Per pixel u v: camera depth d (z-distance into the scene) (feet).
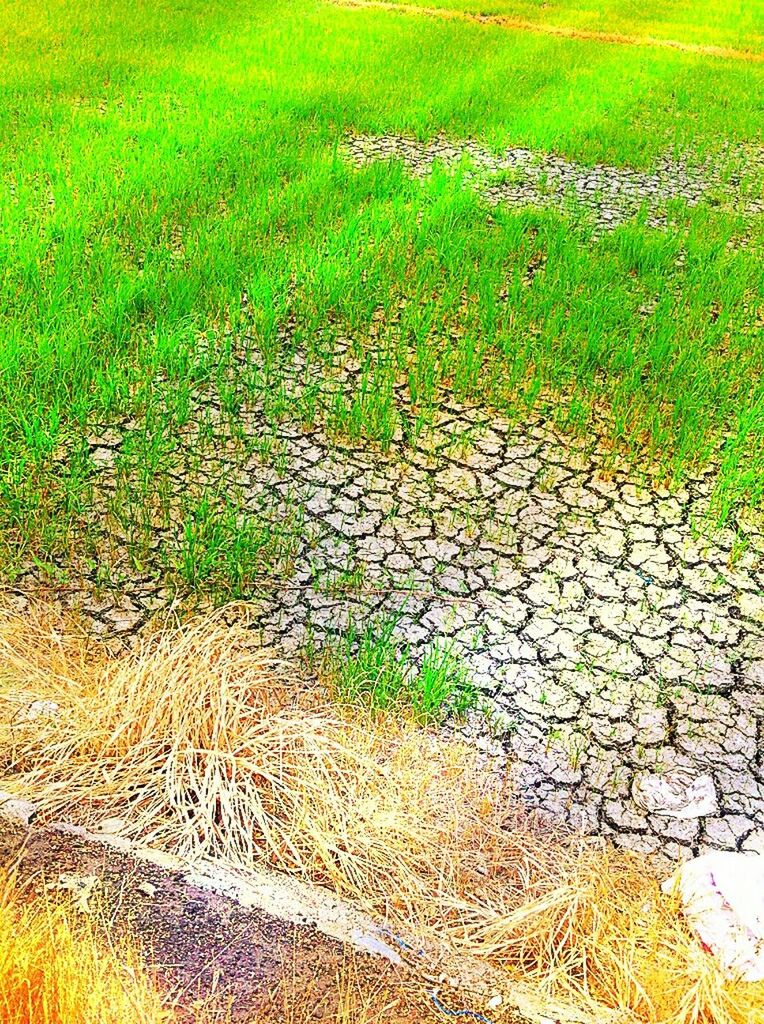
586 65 47.47
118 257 22.03
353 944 8.13
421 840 9.58
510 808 10.49
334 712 11.22
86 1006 6.86
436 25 53.52
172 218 24.89
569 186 30.63
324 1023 7.26
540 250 25.05
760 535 15.34
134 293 20.20
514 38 52.11
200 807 9.32
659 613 13.66
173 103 35.50
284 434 16.88
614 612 13.60
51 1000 6.87
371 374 18.95
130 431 16.48
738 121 39.99
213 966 7.57
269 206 25.77
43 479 14.80
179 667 10.49
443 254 23.65
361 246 23.95
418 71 42.75
